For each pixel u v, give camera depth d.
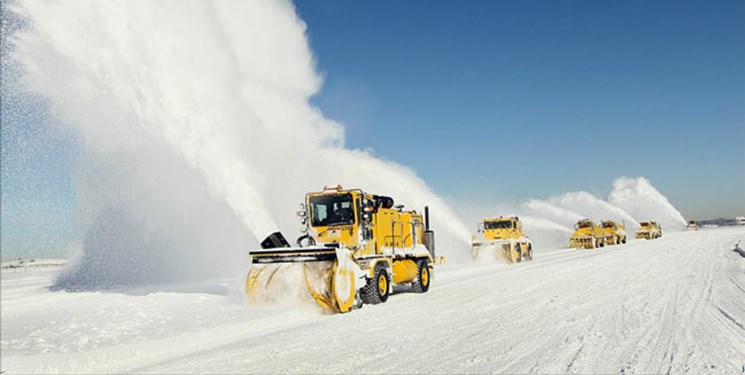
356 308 13.15
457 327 10.09
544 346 8.21
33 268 40.56
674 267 21.20
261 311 12.75
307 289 13.05
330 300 12.38
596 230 51.09
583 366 6.96
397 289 17.72
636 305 11.87
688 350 7.59
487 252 31.42
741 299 12.23
